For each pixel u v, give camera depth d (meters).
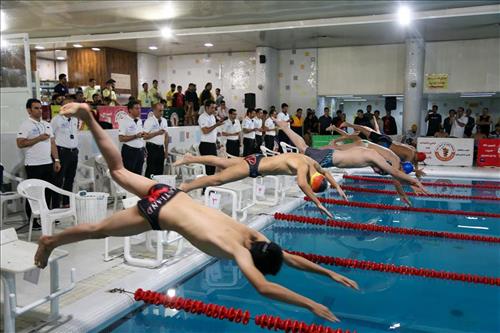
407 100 13.36
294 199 7.71
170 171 9.23
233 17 10.45
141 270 4.25
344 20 10.32
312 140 12.94
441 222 6.63
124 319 3.53
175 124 11.26
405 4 9.21
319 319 3.57
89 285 3.89
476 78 13.40
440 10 9.59
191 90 12.59
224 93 16.22
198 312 3.57
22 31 12.17
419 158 7.08
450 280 4.45
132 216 2.87
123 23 11.13
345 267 4.79
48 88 14.16
